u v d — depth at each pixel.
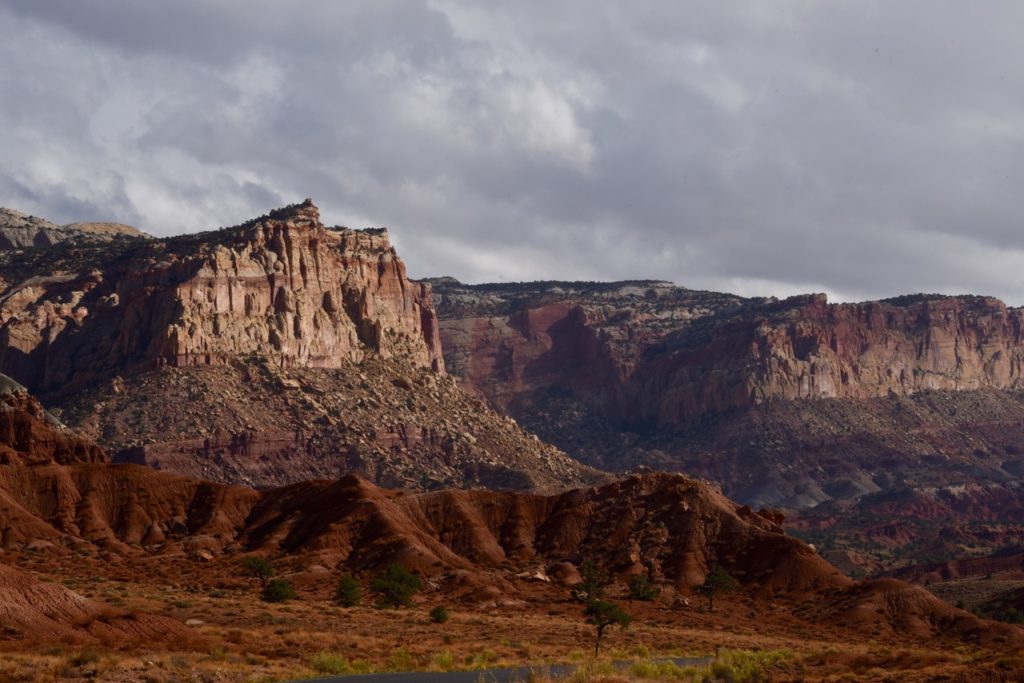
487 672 123.75
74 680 107.81
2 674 107.00
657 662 147.62
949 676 113.69
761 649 196.75
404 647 155.25
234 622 184.88
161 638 138.75
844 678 121.31
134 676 110.88
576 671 115.50
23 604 136.00
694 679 120.94
